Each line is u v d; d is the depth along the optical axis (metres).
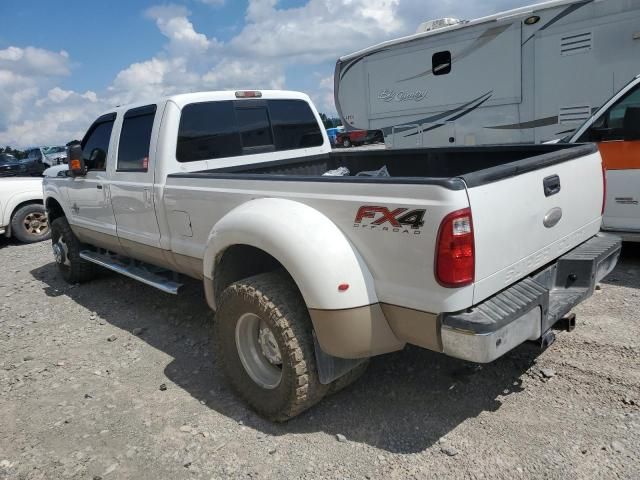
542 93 8.45
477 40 9.02
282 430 3.10
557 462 2.62
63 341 4.70
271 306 2.93
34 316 5.45
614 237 3.47
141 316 5.13
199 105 4.39
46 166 22.00
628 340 3.66
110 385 3.81
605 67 7.71
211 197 3.63
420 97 10.11
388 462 2.74
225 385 3.68
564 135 8.35
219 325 3.30
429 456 2.76
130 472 2.86
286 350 2.90
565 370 3.39
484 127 9.30
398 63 10.30
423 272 2.49
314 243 2.72
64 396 3.70
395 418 3.11
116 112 4.89
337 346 2.76
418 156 4.50
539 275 2.98
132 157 4.60
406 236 2.51
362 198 2.67
